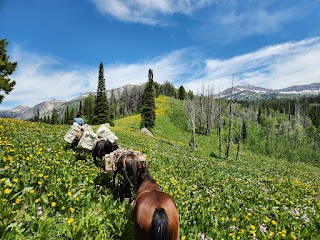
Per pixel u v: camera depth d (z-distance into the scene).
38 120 160.38
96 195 9.05
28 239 6.08
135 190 7.85
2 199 7.04
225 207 10.97
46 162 12.34
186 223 7.89
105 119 77.69
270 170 36.19
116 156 9.66
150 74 83.38
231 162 40.09
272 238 8.60
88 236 6.52
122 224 7.36
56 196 7.97
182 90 149.50
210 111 101.31
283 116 170.75
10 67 48.56
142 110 83.56
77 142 16.97
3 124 24.56
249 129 107.19
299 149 92.06
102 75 77.81
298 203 13.79
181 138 79.81
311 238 9.34
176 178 15.46
